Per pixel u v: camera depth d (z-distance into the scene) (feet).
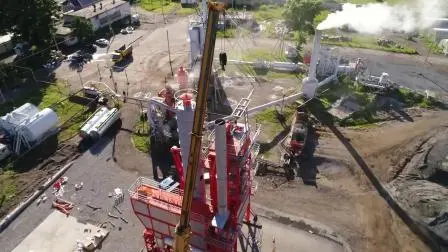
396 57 196.44
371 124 148.15
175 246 74.33
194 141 67.15
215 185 84.69
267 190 119.03
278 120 149.69
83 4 246.68
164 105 129.90
